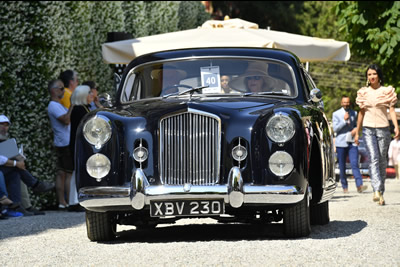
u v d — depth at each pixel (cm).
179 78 1064
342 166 2000
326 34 5047
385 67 2383
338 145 2000
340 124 1991
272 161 898
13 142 1514
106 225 972
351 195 1841
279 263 745
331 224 1114
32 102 1684
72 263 797
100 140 926
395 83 2378
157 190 894
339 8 2355
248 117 912
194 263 754
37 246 971
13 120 1634
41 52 1706
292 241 901
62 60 1786
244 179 899
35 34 1694
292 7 6122
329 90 4503
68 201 1691
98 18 2184
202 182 902
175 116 910
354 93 4481
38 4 1695
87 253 866
